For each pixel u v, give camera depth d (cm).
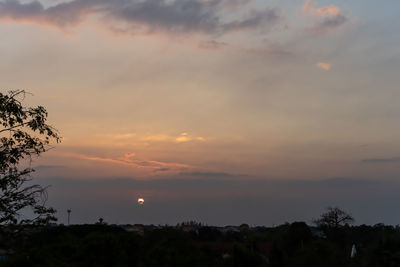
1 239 1997
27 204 2036
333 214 6606
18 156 2012
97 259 1984
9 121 1984
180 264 2134
